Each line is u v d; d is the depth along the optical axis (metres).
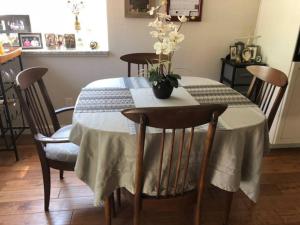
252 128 1.33
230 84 2.66
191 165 1.32
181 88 1.88
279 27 2.39
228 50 2.82
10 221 1.73
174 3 2.56
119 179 1.33
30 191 2.00
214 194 2.01
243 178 1.46
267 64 2.61
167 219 1.79
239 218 1.80
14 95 2.60
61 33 2.71
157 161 1.27
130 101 1.62
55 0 2.61
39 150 1.63
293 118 2.47
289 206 1.92
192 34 2.71
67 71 2.68
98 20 2.71
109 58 2.69
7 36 2.58
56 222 1.73
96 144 1.30
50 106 1.96
